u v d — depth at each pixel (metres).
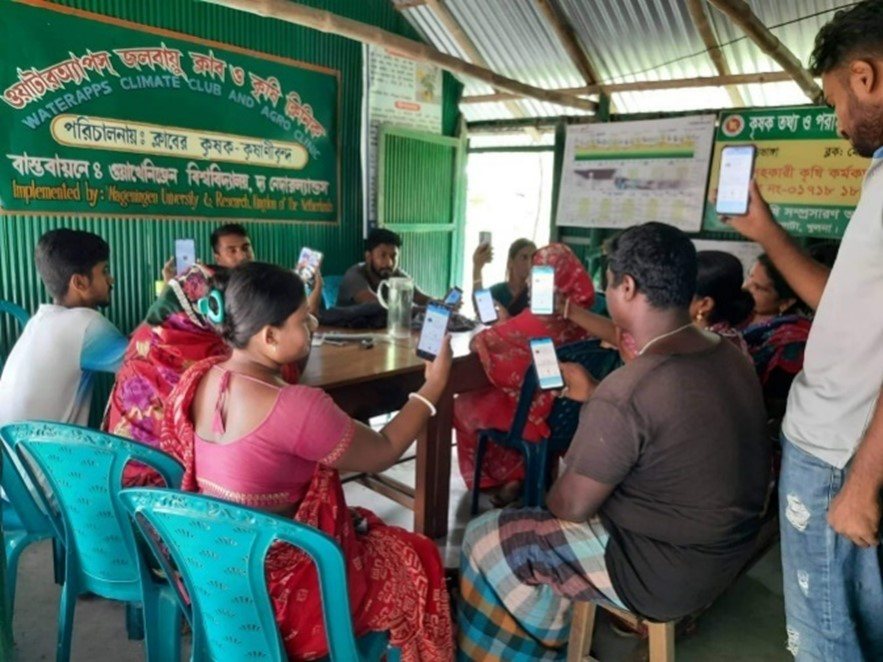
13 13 2.77
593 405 1.32
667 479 1.29
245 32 3.54
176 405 1.31
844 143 3.40
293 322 1.24
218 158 3.53
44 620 1.93
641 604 1.37
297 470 1.24
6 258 2.88
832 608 1.13
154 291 3.36
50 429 1.36
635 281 1.32
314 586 1.23
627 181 4.14
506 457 2.82
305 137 3.93
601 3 3.58
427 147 4.68
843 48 0.99
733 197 1.36
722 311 1.87
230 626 1.17
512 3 3.80
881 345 1.01
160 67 3.24
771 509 2.12
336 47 4.00
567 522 1.47
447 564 2.37
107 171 3.13
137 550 1.36
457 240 5.08
